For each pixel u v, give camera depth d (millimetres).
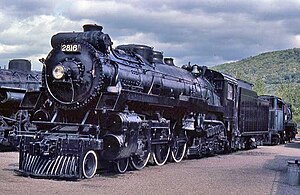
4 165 14180
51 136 12055
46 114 13344
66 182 11172
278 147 32719
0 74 19766
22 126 13875
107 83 12891
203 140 19797
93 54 12727
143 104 14602
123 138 12570
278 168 16594
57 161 11727
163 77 16500
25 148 12141
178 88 17578
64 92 12859
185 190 10547
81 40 12930
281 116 38906
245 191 10852
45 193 9406
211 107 20188
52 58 13117
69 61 12820
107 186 10742
